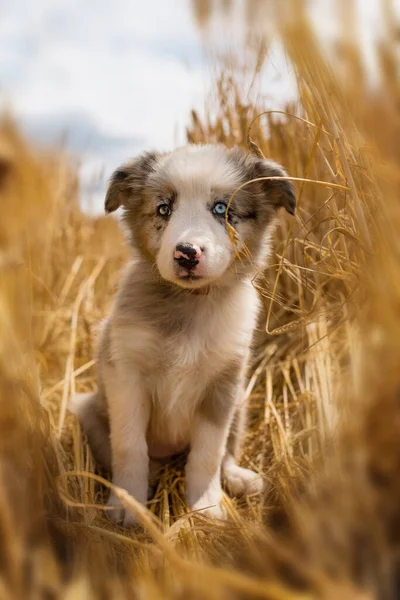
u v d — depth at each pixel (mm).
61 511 943
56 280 1394
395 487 825
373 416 830
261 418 1193
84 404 1150
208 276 1028
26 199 1235
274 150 1252
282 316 1250
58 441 1069
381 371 829
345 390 888
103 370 1093
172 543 949
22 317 933
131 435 1064
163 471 1146
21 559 835
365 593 810
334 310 1021
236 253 1067
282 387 1218
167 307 1070
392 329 821
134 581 874
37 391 942
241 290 1097
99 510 1027
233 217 1071
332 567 823
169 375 1075
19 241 1154
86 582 849
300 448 1032
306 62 842
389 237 823
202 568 843
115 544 932
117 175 1109
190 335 1070
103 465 1135
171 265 1024
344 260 973
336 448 861
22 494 858
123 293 1085
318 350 1086
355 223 891
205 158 1102
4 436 867
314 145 1011
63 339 1306
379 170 825
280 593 816
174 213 1063
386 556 819
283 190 1083
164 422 1112
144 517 902
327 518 833
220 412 1088
